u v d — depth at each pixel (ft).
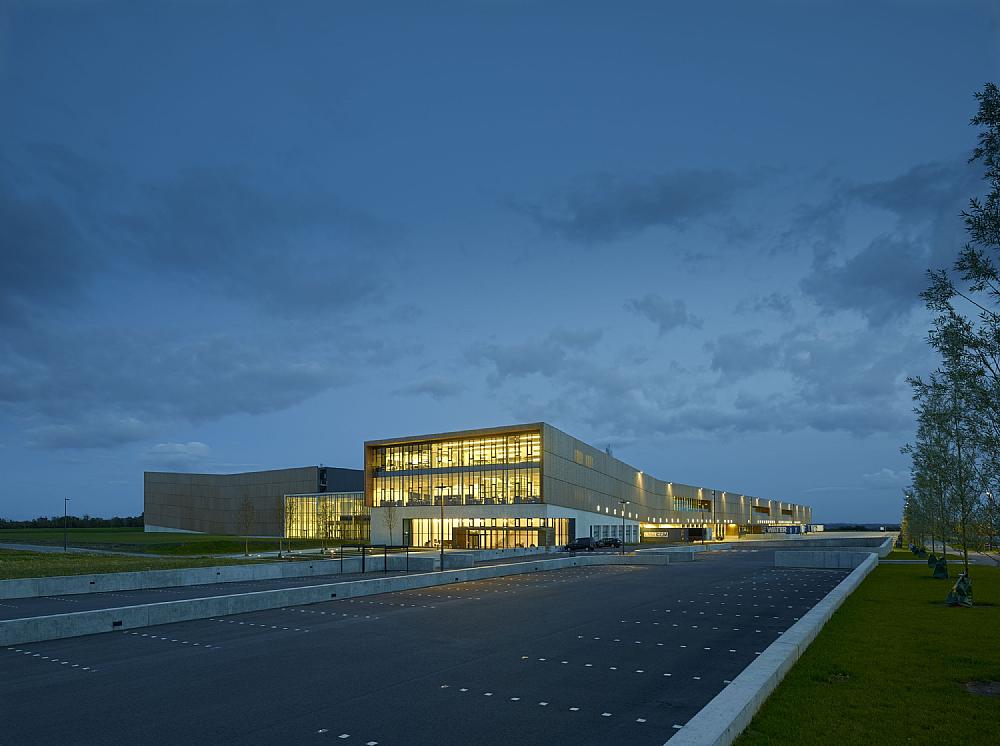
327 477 380.37
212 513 428.15
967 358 39.81
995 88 35.83
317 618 71.00
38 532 430.20
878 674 40.40
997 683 38.81
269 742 32.83
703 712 29.84
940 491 90.02
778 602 83.82
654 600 86.33
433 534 289.74
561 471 280.72
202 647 55.26
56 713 37.55
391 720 35.91
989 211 36.42
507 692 41.19
